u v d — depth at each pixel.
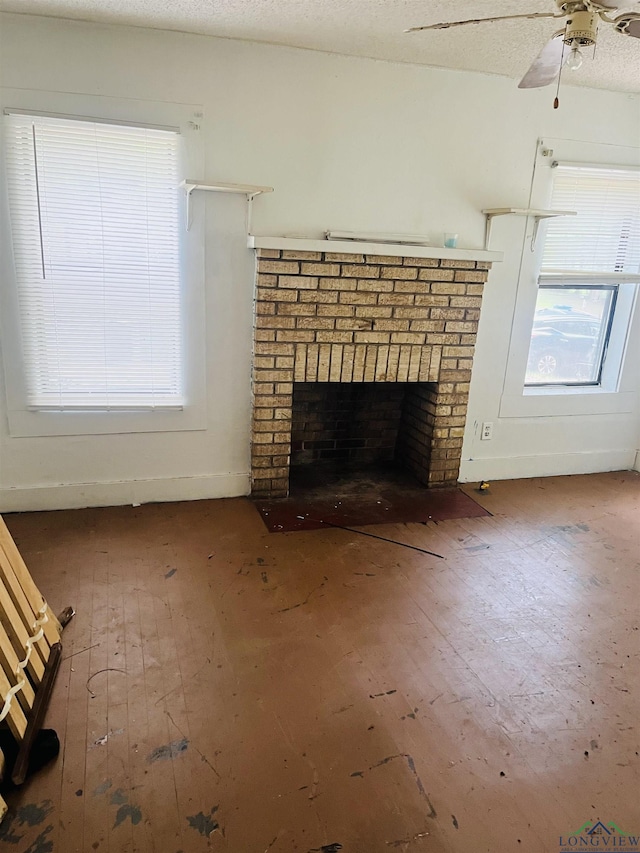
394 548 2.80
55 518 2.94
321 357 3.11
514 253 3.35
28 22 2.42
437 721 1.72
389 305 3.11
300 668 1.93
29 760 1.48
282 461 3.26
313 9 2.30
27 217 2.63
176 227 2.82
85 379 2.90
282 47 2.72
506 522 3.14
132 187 2.71
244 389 3.14
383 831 1.38
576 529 3.08
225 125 2.75
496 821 1.41
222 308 2.98
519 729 1.70
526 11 2.29
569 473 3.93
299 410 3.72
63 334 2.81
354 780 1.51
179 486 3.19
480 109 3.07
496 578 2.56
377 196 3.05
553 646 2.10
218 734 1.64
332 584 2.46
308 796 1.46
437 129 3.04
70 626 2.10
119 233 2.75
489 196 3.22
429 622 2.22
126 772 1.50
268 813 1.41
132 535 2.80
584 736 1.69
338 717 1.72
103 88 2.57
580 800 1.48
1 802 1.36
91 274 2.77
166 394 3.04
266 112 2.78
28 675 1.72
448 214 3.18
